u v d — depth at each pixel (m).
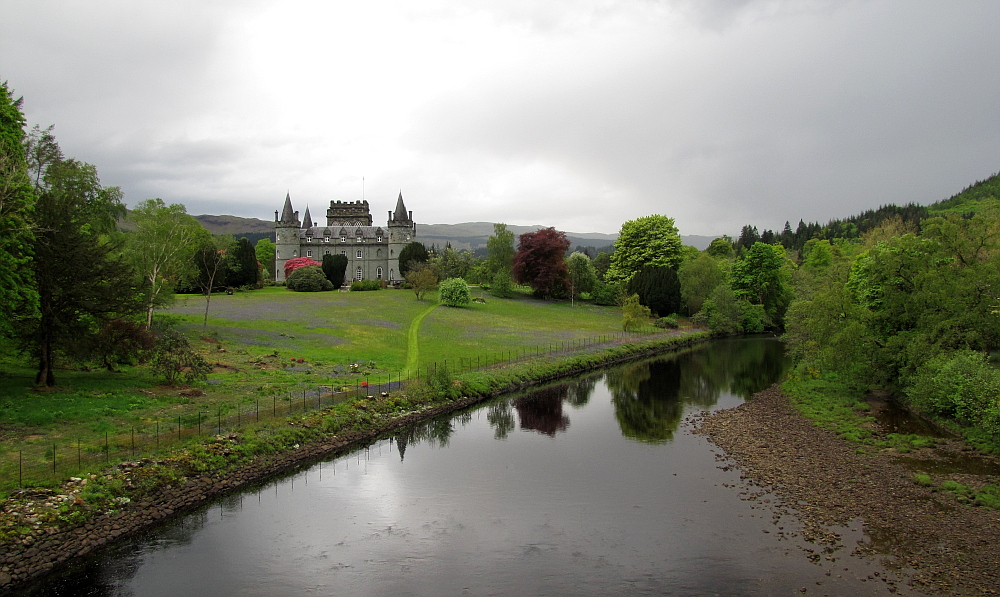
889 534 19.33
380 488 24.09
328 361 45.31
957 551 18.03
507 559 18.08
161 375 35.59
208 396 32.53
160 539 19.17
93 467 21.23
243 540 19.23
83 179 48.00
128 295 32.22
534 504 22.45
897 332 37.50
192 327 52.97
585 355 58.00
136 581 16.53
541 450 29.59
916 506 21.33
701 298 89.06
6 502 18.02
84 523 18.61
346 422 31.25
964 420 30.16
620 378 51.25
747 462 27.20
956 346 32.97
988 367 30.23
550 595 15.99
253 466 25.03
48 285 29.09
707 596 15.86
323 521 20.80
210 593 15.96
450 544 19.09
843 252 107.50
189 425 27.06
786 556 18.06
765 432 32.12
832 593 15.95
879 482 23.70
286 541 19.20
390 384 39.50
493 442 31.05
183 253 54.88
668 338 72.38
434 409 36.81
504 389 44.41
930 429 31.19
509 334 67.38
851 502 21.97
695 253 114.75
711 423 34.81
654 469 26.52
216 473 23.52
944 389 30.45
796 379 45.19
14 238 26.45
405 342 57.19
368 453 28.89
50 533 17.59
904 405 36.31
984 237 35.50
